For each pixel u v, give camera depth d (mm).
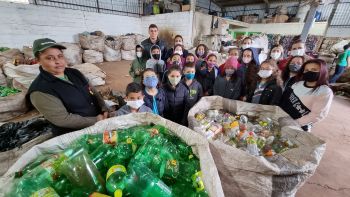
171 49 2812
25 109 2430
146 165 746
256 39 5590
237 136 1218
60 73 1170
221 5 10367
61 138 880
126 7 6988
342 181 1678
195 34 6059
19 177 668
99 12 6270
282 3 8719
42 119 1770
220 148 999
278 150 1121
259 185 949
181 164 816
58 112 1104
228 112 1629
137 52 2576
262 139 1161
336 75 4602
